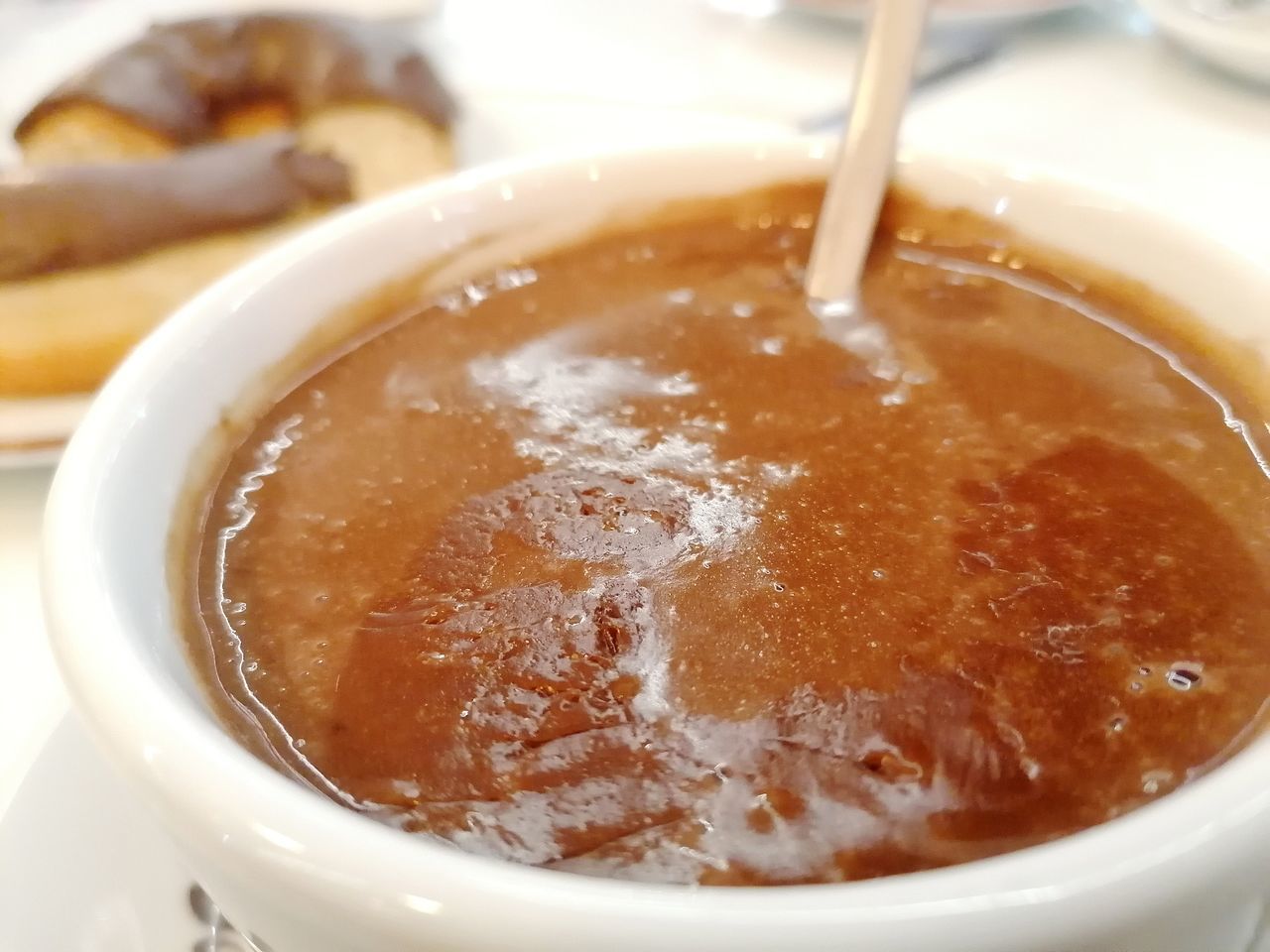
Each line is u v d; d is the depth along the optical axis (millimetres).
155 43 178
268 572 97
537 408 115
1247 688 83
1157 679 84
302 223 154
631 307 130
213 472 104
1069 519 98
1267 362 111
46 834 91
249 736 83
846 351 122
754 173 140
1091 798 76
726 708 83
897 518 99
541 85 218
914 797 77
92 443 89
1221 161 187
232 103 177
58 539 79
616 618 90
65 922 86
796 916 51
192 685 82
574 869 73
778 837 74
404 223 126
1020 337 123
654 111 204
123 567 81
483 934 52
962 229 135
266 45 180
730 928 51
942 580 92
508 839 75
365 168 173
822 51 235
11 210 135
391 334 125
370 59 179
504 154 189
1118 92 214
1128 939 53
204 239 144
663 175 138
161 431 96
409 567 96
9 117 175
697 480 104
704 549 96
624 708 83
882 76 131
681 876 72
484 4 268
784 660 86
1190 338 119
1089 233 126
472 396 116
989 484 103
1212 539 96
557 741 81
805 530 98
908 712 82
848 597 91
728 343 124
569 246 138
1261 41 207
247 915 61
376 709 84
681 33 248
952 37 235
